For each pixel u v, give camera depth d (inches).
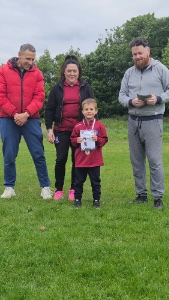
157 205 262.5
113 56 2213.3
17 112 281.3
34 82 284.2
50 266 172.6
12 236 207.6
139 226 222.4
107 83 2210.9
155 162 259.8
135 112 261.7
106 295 148.9
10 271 168.6
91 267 168.7
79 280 160.1
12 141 288.5
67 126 278.5
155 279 158.9
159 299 145.0
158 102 251.4
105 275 163.0
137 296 147.8
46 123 284.7
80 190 267.6
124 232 213.3
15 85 280.1
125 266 170.2
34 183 372.2
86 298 146.1
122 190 334.3
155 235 207.9
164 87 260.7
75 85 278.8
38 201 283.1
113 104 2171.5
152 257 180.5
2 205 268.2
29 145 291.1
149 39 2255.2
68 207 263.3
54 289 152.0
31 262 175.8
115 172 454.3
